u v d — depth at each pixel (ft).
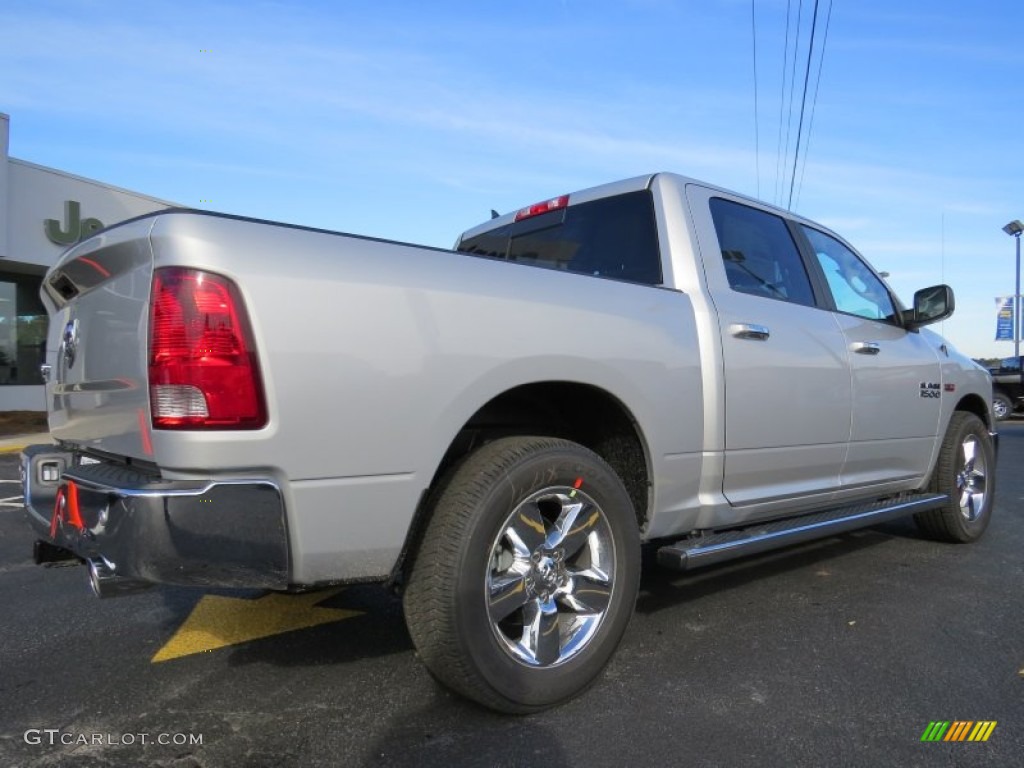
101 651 10.79
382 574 7.86
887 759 7.92
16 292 50.47
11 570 15.25
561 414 10.81
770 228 13.57
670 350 10.40
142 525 6.83
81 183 49.21
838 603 13.00
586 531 9.28
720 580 14.35
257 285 7.04
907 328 16.12
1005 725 8.67
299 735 8.33
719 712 8.91
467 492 8.20
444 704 9.07
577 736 8.32
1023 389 60.54
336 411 7.32
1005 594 13.58
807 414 12.55
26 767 7.64
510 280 8.87
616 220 12.44
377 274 7.73
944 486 16.63
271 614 12.32
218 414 6.89
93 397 8.86
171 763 7.73
